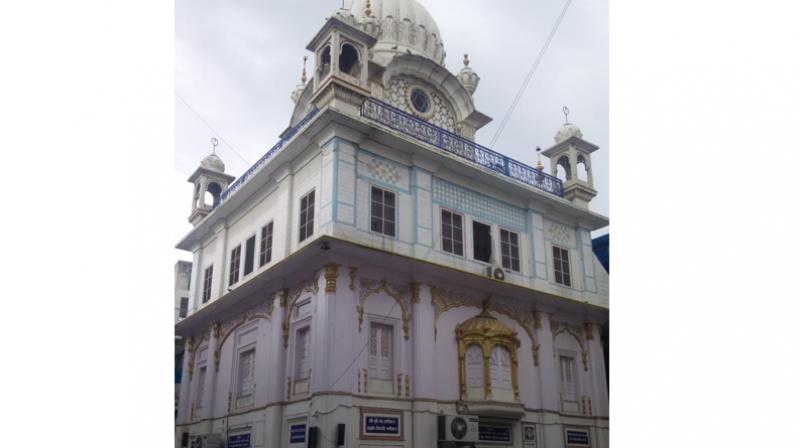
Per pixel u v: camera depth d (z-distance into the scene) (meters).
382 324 14.98
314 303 14.45
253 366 16.72
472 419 14.91
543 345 18.03
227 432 16.78
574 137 21.50
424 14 22.78
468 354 16.12
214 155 22.94
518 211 19.39
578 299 19.89
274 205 17.59
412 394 14.78
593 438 18.44
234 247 19.50
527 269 18.78
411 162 16.80
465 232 17.47
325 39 16.61
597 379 19.19
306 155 16.45
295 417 14.33
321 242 13.81
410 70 20.27
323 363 13.44
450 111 21.38
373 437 13.70
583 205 21.16
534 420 17.00
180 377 21.70
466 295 16.89
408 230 16.17
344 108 15.66
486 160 18.69
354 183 15.27
